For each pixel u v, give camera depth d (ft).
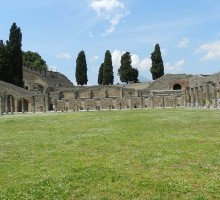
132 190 44.06
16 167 59.26
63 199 41.57
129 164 57.93
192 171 51.88
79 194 43.24
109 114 206.28
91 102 357.61
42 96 351.05
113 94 387.14
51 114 237.45
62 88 434.30
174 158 60.80
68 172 53.93
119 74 515.91
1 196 43.04
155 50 482.28
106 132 106.32
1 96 291.58
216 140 80.43
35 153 71.87
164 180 47.57
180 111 209.05
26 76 457.68
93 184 47.16
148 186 45.09
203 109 226.58
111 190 44.16
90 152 70.85
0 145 84.79
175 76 408.67
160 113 194.70
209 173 50.44
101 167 56.29
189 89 310.65
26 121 167.84
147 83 440.45
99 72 545.44
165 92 375.66
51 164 60.23
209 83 273.95
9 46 393.50
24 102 358.84
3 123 158.20
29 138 97.91
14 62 395.55
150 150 70.18
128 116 179.73
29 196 42.96
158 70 478.59
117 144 80.28
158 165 56.29
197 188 43.93
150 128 112.98
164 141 81.82
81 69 506.89
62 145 81.92
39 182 48.73
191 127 111.65
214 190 42.78
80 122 151.53
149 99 351.05
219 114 163.84
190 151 67.21
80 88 391.86
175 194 41.96
